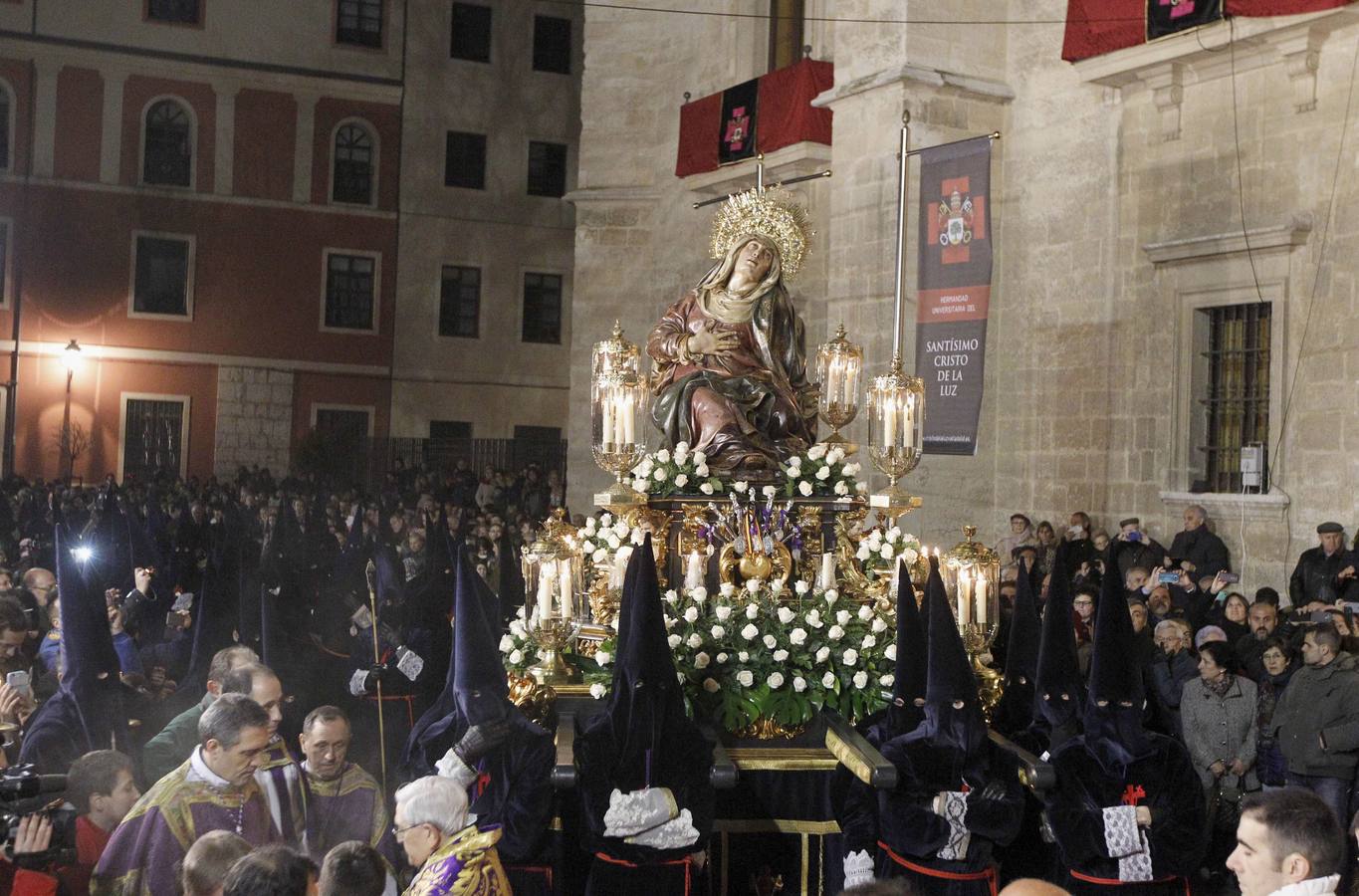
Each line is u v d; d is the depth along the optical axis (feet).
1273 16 45.68
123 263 115.85
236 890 12.21
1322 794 26.53
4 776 15.11
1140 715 20.80
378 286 123.13
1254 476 47.16
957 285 45.21
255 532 67.10
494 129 127.03
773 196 31.37
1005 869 24.79
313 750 18.45
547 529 25.45
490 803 20.76
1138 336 52.75
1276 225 46.75
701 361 29.58
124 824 16.17
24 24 112.88
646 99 84.12
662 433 29.12
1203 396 50.75
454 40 125.90
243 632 29.76
